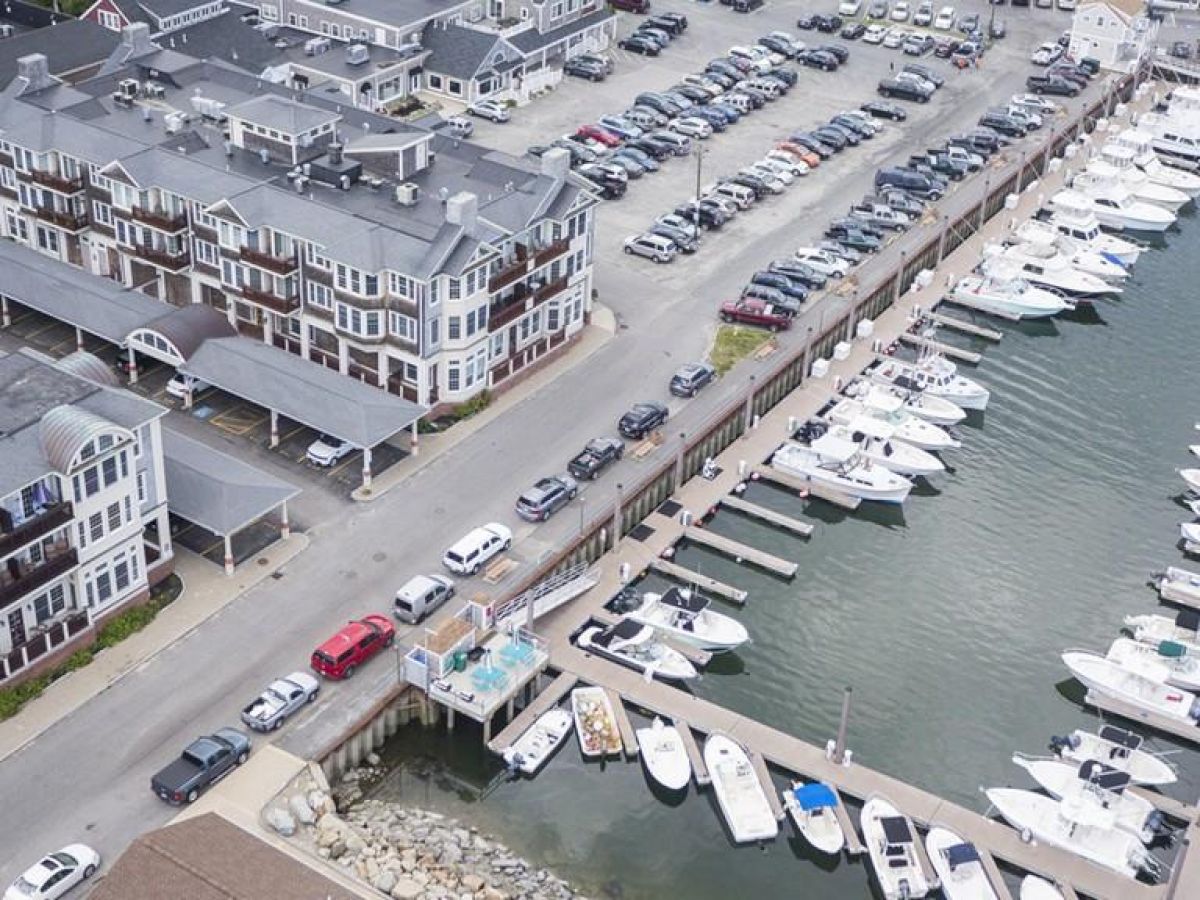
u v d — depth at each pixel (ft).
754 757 295.07
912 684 323.16
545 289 395.96
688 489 376.48
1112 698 318.04
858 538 369.91
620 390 398.62
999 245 493.77
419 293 359.66
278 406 358.84
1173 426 421.59
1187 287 499.51
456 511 346.95
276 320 392.27
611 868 274.36
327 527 339.16
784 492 383.45
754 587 350.64
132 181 395.34
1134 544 372.38
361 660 300.61
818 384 420.77
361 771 291.38
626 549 351.67
